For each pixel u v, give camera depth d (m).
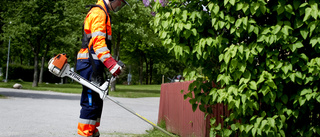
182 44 3.19
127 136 5.74
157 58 57.38
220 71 3.09
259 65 2.98
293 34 2.90
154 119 9.20
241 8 2.87
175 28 3.09
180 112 5.99
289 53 2.97
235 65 2.92
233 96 3.02
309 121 3.12
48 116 8.24
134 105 14.36
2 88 22.70
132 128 7.00
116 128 6.87
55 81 48.19
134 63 67.44
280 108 2.97
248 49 2.92
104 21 3.52
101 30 3.46
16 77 42.75
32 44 29.75
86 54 3.59
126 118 8.98
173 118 6.45
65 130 6.14
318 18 2.76
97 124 3.67
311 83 2.84
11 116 7.78
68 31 28.50
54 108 10.56
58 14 26.58
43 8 26.08
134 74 76.19
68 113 9.29
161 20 3.33
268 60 2.89
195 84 3.47
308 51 3.00
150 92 31.95
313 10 2.70
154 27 3.42
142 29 28.50
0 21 20.75
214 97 3.15
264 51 2.93
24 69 43.81
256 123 2.99
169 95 6.87
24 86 28.77
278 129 3.01
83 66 3.58
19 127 6.17
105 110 10.95
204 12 3.10
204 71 3.32
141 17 28.30
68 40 28.66
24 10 24.88
